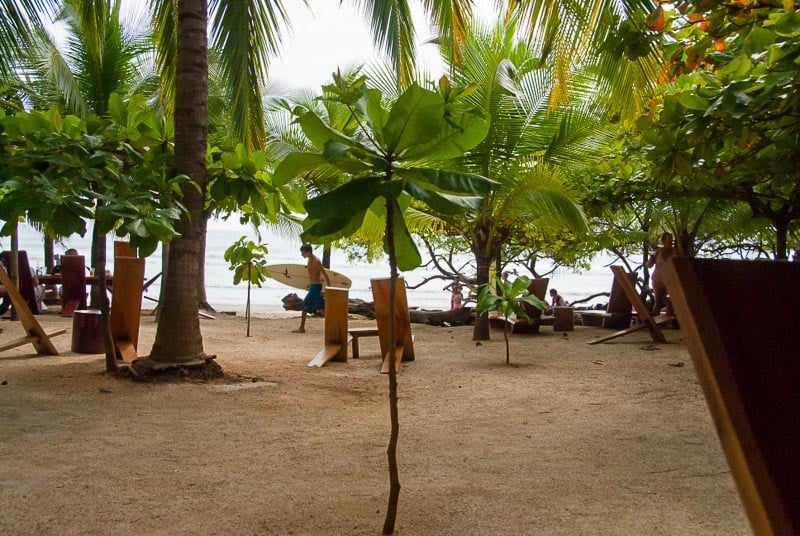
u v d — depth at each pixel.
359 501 3.83
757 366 1.29
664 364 9.50
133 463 4.55
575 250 18.86
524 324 13.83
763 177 8.12
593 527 3.41
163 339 7.62
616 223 18.34
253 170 7.57
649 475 4.33
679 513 3.62
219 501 3.82
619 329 14.90
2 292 13.11
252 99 9.01
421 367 9.14
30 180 5.69
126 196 5.86
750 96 4.58
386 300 8.96
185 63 7.51
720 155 6.58
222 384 7.41
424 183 3.09
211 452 4.87
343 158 3.12
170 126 7.57
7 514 3.57
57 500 3.79
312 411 6.33
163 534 3.33
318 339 12.42
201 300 17.72
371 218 12.47
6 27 7.21
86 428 5.46
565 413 6.29
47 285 18.38
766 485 1.22
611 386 7.73
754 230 17.08
